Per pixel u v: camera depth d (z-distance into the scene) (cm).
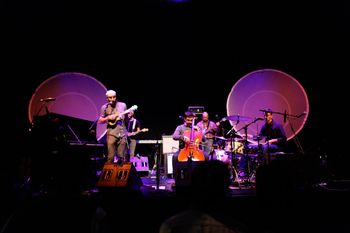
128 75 986
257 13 966
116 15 946
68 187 590
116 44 981
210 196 201
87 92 969
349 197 509
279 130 820
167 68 995
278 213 226
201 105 992
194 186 204
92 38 971
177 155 734
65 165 598
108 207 456
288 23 972
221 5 949
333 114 966
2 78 925
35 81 945
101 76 977
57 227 468
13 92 930
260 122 984
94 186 645
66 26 949
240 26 984
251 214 471
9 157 694
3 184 587
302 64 984
